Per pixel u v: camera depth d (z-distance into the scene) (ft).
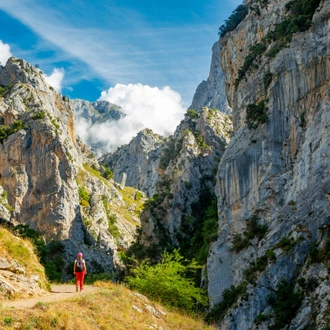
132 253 334.44
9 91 508.53
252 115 236.43
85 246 416.67
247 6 305.94
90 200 502.79
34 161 442.50
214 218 306.55
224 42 317.01
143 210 355.56
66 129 544.62
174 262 135.44
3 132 451.94
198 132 440.04
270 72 231.71
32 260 94.22
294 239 176.96
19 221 416.26
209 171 394.52
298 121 211.00
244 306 175.11
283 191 208.95
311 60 207.41
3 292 76.07
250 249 207.62
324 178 181.78
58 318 65.16
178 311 109.50
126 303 86.22
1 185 427.33
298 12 236.84
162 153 507.30
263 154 219.41
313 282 155.22
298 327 145.38
